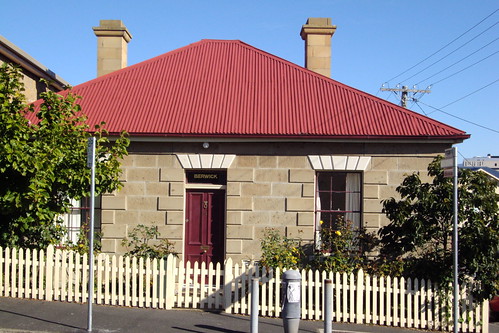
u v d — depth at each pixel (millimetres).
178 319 9023
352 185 12289
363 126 12125
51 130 9828
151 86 13914
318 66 16109
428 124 12164
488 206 9391
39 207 9672
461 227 9445
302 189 12047
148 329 8367
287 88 13922
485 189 9523
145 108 12883
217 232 12281
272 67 14977
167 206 12094
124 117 12500
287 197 12039
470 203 9352
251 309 8000
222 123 12242
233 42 16172
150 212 12117
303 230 11961
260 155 12109
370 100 13234
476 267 9047
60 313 8969
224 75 14523
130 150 12188
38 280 10008
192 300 9844
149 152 12180
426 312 9516
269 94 13617
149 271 9719
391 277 9859
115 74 14531
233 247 11984
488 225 9469
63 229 11094
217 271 9703
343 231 10883
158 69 14758
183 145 12156
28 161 9180
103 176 10000
